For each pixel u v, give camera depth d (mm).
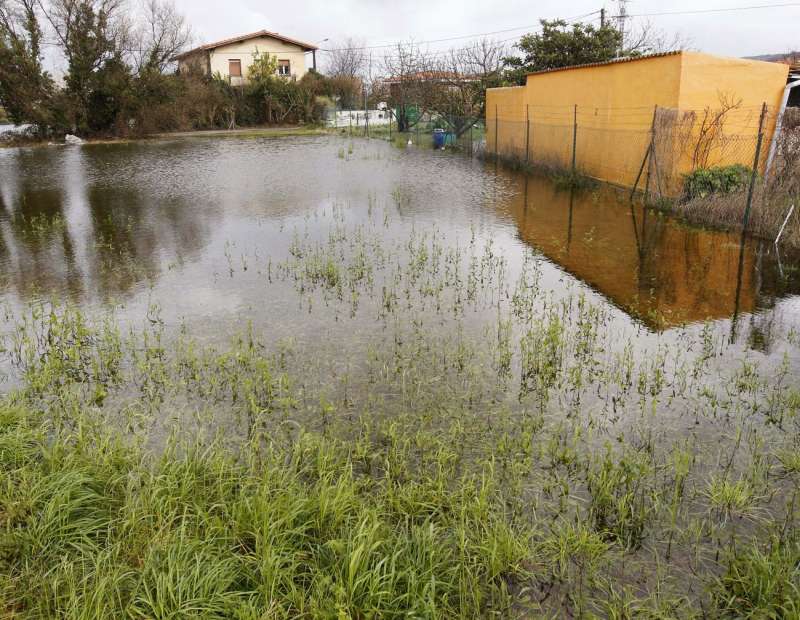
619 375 5113
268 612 2695
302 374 5188
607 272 7840
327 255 8672
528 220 10727
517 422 4477
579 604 2949
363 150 22062
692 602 2955
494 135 20516
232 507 3348
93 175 16844
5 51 24844
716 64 11109
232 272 7965
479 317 6434
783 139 10070
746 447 4148
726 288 7168
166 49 29672
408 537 3250
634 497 3666
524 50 23641
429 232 10016
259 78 33625
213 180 15648
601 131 13891
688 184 10711
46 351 5672
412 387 4969
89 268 8234
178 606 2670
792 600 2807
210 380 5027
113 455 3840
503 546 3154
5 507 3359
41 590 2850
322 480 3602
